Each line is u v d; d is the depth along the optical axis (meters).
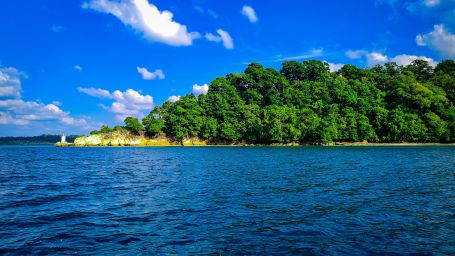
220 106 152.75
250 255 10.38
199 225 13.84
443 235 12.24
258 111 144.38
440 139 131.38
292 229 13.11
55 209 17.30
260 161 51.47
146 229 13.34
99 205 18.23
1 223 14.41
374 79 166.88
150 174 34.38
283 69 189.62
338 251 10.65
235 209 16.80
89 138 158.38
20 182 28.67
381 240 11.71
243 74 175.62
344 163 46.19
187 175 32.91
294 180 28.00
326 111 141.00
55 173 36.66
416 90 137.12
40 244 11.56
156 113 157.00
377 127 132.88
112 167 44.12
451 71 176.38
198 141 153.00
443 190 22.41
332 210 16.44
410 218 14.73
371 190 22.55
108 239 12.10
